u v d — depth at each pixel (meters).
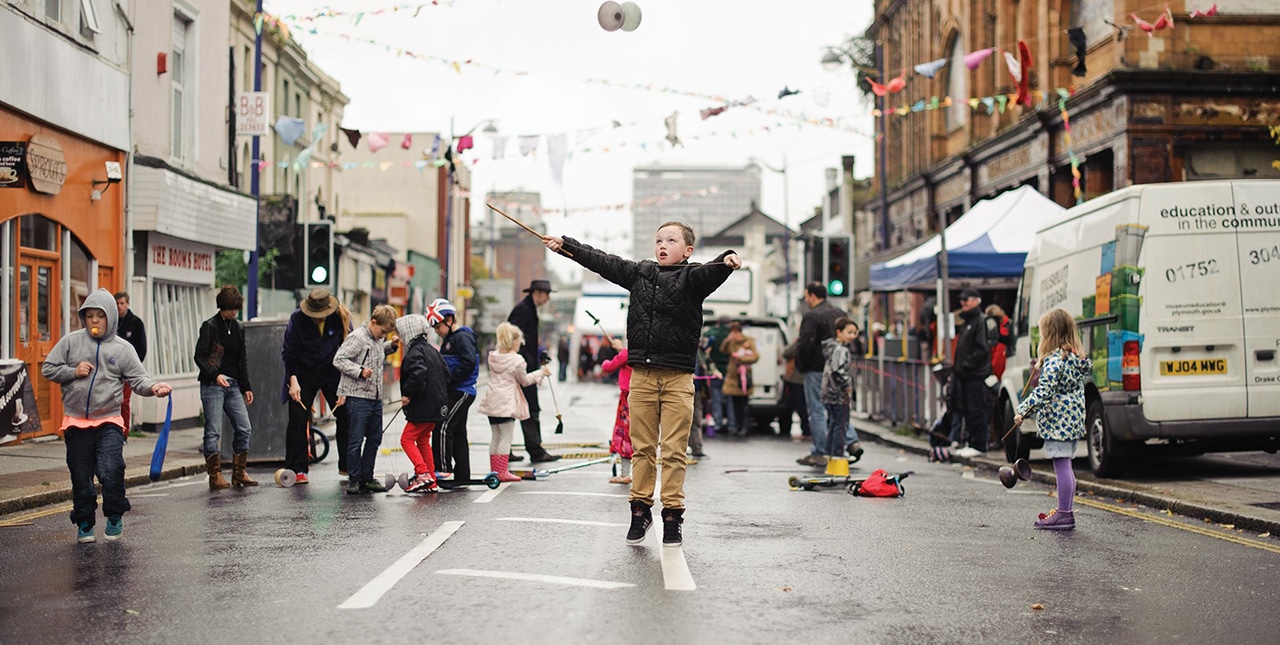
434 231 62.69
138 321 14.80
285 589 6.79
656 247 8.31
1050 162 30.91
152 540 8.73
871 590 6.95
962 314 16.70
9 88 15.64
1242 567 7.92
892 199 46.09
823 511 10.55
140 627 5.91
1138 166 26.61
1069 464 9.66
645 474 8.27
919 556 8.17
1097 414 13.24
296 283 33.22
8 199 15.78
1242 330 12.57
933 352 23.81
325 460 16.06
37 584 7.04
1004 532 9.41
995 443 17.27
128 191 19.42
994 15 36.44
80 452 8.71
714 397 22.08
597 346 57.84
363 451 11.91
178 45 22.34
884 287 24.33
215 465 12.43
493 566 7.47
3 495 10.80
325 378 12.99
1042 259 15.39
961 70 38.72
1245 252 12.63
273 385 15.08
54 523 9.79
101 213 18.69
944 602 6.66
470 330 12.62
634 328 8.16
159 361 20.53
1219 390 12.51
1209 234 12.62
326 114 44.25
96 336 8.81
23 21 16.02
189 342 22.08
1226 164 27.03
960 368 16.50
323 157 44.03
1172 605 6.69
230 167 26.16
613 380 53.53
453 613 6.12
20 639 5.70
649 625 5.89
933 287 24.41
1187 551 8.57
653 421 8.25
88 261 18.36
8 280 15.87
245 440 12.62
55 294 17.27
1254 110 26.67
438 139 21.52
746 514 10.28
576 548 8.19
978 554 8.30
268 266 32.78
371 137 19.81
